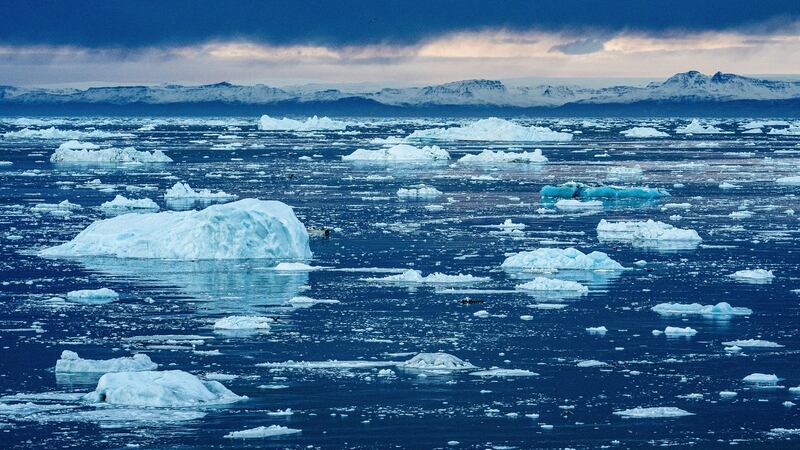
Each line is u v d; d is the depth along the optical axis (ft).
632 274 285.23
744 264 300.61
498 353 200.85
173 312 234.79
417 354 195.83
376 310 237.45
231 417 161.79
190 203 455.63
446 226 380.99
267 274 279.28
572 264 293.02
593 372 188.24
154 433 154.30
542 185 554.46
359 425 158.30
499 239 348.59
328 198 478.18
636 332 218.18
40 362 192.75
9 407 164.86
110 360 187.73
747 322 227.61
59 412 163.63
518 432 155.74
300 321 226.38
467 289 262.47
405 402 169.68
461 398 172.14
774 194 502.79
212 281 269.03
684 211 433.07
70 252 308.60
